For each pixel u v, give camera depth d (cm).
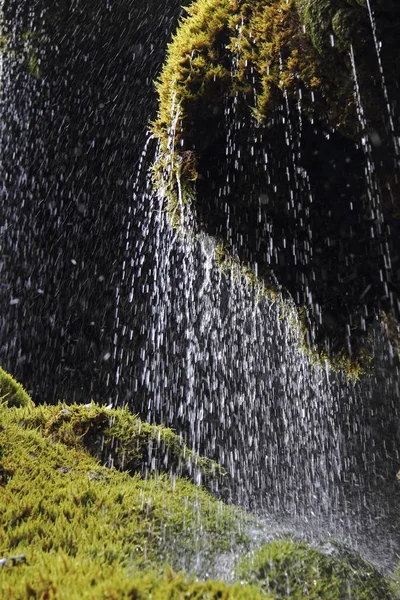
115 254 1072
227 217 341
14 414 348
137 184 1062
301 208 311
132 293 1037
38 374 1052
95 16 1008
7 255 1107
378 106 251
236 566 221
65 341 1061
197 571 217
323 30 255
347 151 287
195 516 264
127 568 199
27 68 1066
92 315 1064
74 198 1098
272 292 356
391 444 781
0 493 257
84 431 338
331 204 303
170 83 332
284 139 298
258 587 198
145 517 255
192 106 318
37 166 1109
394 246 292
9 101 1095
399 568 311
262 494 450
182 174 329
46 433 334
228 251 362
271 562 224
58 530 233
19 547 217
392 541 420
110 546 219
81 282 1077
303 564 227
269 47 288
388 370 770
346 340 340
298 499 565
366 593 226
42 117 1089
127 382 1012
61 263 1092
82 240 1090
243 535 253
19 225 1115
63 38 1030
